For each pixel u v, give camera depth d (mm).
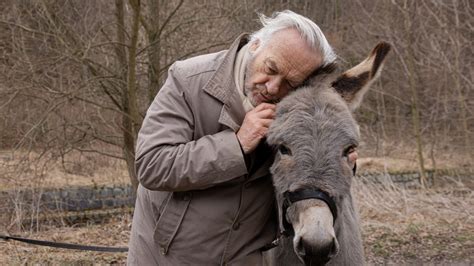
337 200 2748
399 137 15508
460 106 14352
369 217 10586
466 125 14211
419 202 11312
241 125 2936
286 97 2863
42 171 9523
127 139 9664
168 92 2984
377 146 14664
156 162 2832
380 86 15430
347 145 2752
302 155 2713
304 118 2752
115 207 10875
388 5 15336
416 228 9953
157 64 9773
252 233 3004
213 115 2939
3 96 9250
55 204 10266
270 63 2861
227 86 2930
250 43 3000
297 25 2889
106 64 9695
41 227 9602
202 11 9914
